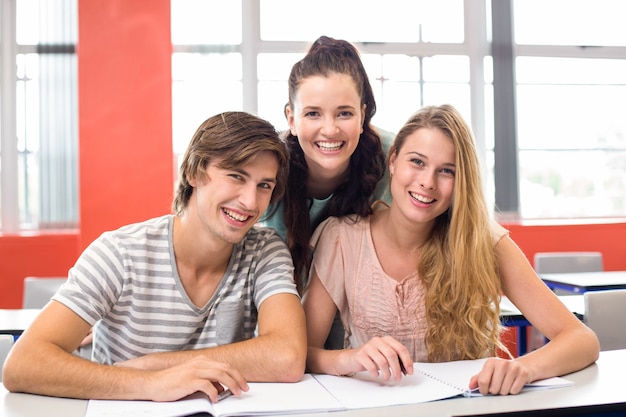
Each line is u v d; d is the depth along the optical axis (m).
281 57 4.71
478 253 1.43
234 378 1.09
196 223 1.29
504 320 2.11
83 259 1.28
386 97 4.80
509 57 4.69
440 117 1.40
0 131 4.50
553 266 3.53
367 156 1.62
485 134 4.79
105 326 1.34
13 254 4.28
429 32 4.86
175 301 1.32
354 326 1.53
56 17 4.39
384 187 1.66
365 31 4.79
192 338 1.36
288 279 1.37
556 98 4.97
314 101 1.49
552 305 1.42
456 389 1.11
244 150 1.21
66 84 4.40
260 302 1.34
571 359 1.23
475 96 4.85
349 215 1.61
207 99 4.53
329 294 1.53
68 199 4.40
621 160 5.07
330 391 1.12
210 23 4.55
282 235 1.70
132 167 4.16
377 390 1.12
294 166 1.59
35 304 2.71
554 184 4.99
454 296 1.46
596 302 2.04
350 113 1.51
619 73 5.04
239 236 1.27
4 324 2.16
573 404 1.02
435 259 1.49
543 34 4.96
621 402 1.03
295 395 1.09
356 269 1.52
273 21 4.71
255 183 1.25
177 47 4.51
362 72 1.55
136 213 4.16
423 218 1.41
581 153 5.02
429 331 1.48
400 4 4.81
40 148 4.38
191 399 1.07
